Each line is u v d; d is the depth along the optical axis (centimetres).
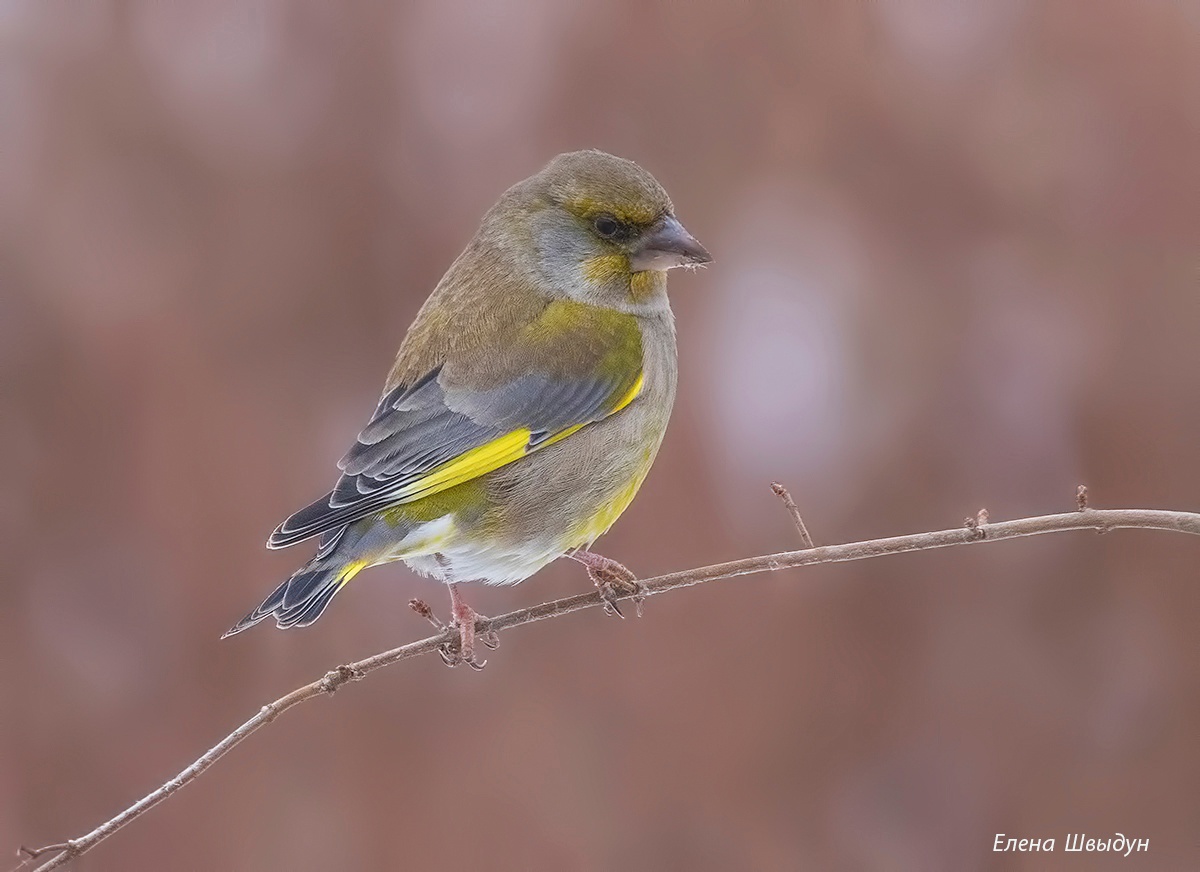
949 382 1362
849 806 1243
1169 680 1273
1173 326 1351
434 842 1223
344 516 879
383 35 1432
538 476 924
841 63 1435
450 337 950
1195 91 1384
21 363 1337
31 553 1289
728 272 1401
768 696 1262
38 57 1437
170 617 1283
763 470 1334
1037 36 1421
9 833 1214
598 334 952
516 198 990
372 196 1391
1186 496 1302
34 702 1257
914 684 1273
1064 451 1334
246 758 1262
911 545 842
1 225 1377
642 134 1415
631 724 1251
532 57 1433
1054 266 1383
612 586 904
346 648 1285
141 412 1328
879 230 1405
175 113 1423
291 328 1362
